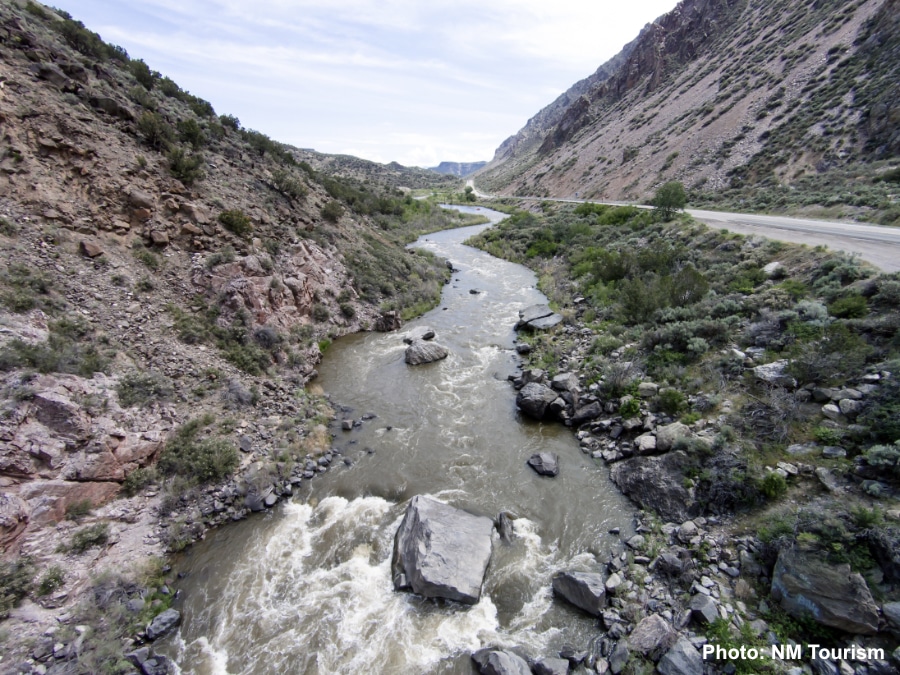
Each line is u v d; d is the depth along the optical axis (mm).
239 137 38031
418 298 33906
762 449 12516
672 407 15844
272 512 13312
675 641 8719
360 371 22562
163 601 10352
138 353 16016
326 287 28500
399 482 14656
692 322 19844
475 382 21516
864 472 10547
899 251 21359
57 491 10766
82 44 28281
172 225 21297
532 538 12305
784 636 8477
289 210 31469
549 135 163750
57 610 9250
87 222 18328
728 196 49594
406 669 8977
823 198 36625
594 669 8719
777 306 18781
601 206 60688
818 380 13750
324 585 10938
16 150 17406
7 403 11008
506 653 8859
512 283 40719
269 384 18594
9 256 15086
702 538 11055
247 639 9625
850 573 8406
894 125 39844
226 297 20391
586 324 26703
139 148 22812
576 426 17578
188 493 12969
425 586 10414
